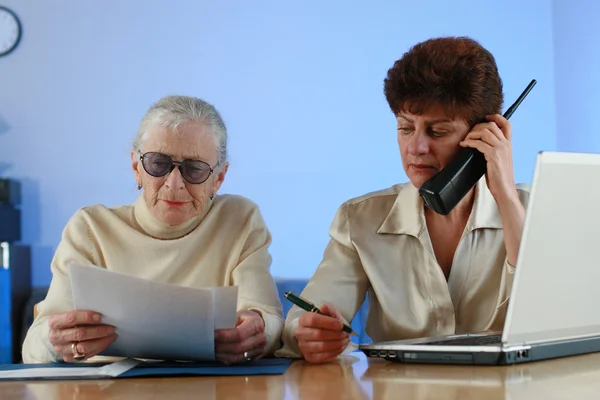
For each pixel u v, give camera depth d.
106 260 1.85
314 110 4.53
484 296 1.66
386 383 1.10
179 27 4.65
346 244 1.73
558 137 4.39
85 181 4.71
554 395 0.95
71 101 4.72
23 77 4.74
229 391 1.09
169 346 1.37
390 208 1.75
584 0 4.11
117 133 4.71
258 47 4.58
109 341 1.37
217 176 1.86
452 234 1.69
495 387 1.02
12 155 4.73
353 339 2.90
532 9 4.41
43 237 4.71
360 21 4.51
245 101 4.57
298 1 4.55
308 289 1.71
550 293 1.19
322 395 1.02
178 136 1.75
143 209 1.87
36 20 4.74
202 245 1.88
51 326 1.36
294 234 4.51
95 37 4.71
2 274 4.39
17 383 1.23
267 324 1.61
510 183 1.56
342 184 4.50
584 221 1.18
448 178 1.50
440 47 1.53
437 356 1.26
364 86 4.50
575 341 1.28
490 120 1.57
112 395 1.08
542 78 4.40
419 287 1.67
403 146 1.59
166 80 4.66
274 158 4.54
